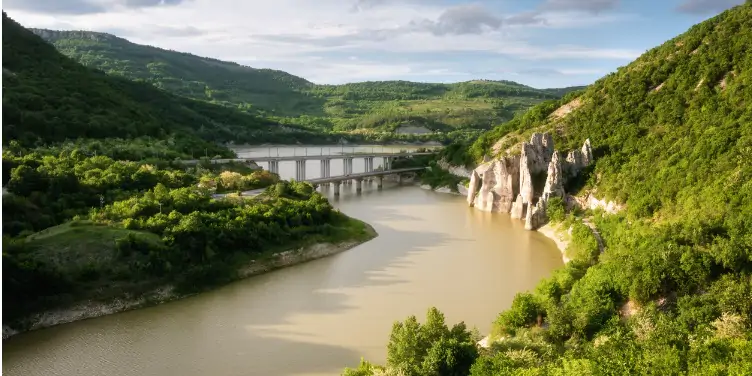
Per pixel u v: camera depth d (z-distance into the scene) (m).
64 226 106.00
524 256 124.75
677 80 164.38
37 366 74.69
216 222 115.19
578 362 54.56
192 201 123.06
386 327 86.44
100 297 92.31
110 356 77.31
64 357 77.06
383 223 161.00
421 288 103.44
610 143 162.38
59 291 89.81
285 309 93.75
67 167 133.62
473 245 134.88
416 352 64.12
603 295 74.31
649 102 167.00
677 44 183.62
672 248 77.50
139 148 181.12
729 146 113.69
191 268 103.69
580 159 160.62
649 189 122.19
